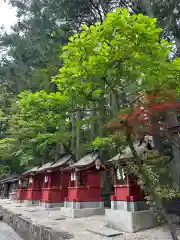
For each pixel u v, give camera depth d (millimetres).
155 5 13820
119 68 4922
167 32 14359
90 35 4871
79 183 11758
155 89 5211
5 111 24828
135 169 6199
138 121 5184
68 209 11383
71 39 5137
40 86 20922
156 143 8727
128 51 4566
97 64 5059
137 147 8109
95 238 6641
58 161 15602
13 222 12312
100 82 5359
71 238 6617
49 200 14172
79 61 5207
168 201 9211
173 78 5223
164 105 5254
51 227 8203
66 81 5445
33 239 8727
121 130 5520
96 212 11391
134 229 7254
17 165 31875
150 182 5559
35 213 12727
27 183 20812
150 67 4727
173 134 6551
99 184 12070
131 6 16344
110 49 4914
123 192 8289
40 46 22703
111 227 8078
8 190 30875
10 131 21719
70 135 15805
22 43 23891
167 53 4887
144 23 4617
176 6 13406
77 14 20516
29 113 9086
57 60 19703
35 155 22031
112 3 18016
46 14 21875
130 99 5707
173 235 4758
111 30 4609
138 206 7887
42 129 17797
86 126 18984
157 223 7809
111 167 9141
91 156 11977
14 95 25562
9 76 25203
